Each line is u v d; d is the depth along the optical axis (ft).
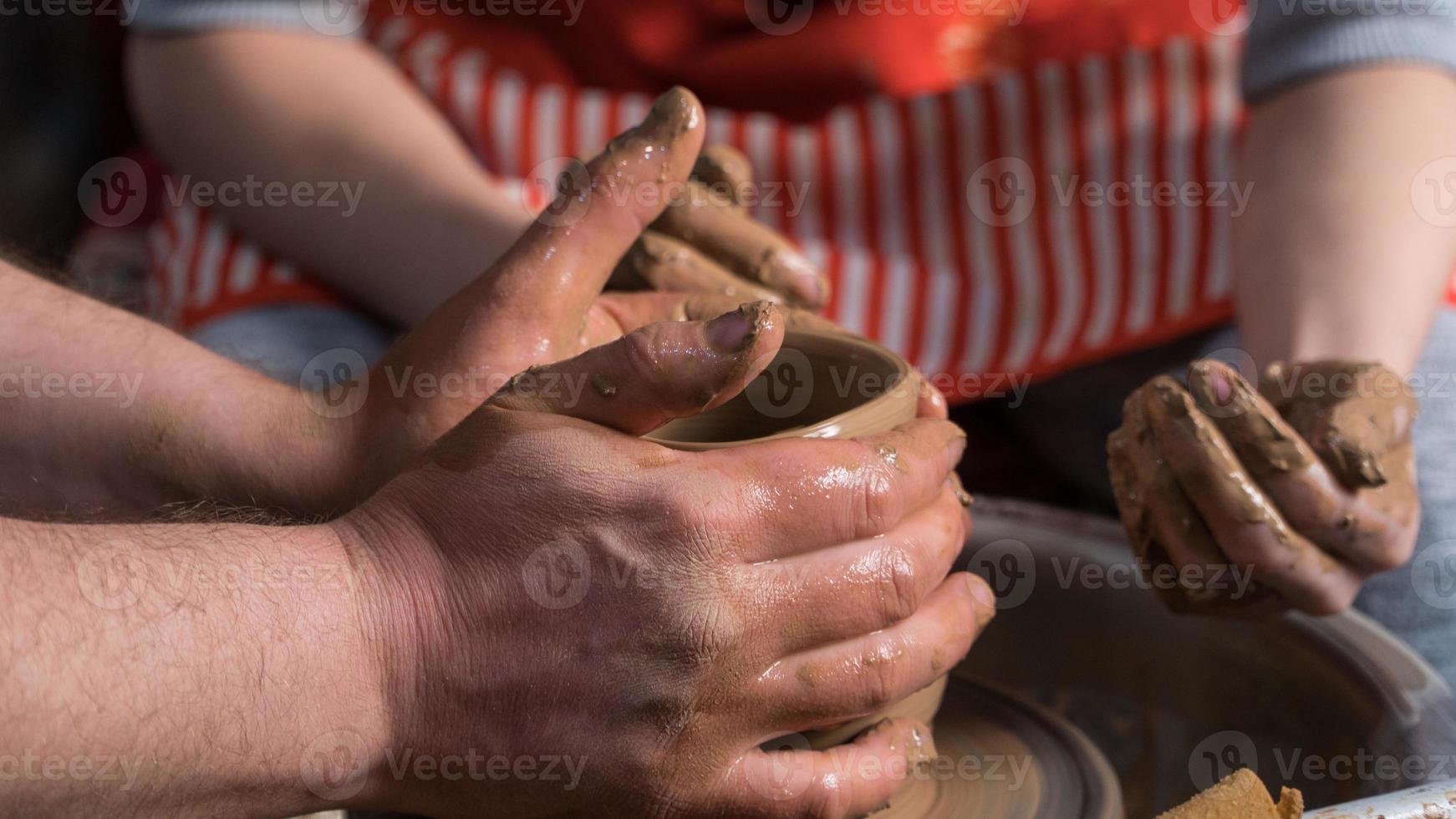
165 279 6.17
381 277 5.47
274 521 3.97
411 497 3.69
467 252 5.27
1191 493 4.03
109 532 3.62
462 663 3.63
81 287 4.42
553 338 3.94
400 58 6.48
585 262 3.93
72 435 4.10
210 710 3.56
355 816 3.91
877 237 6.44
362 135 5.66
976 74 6.45
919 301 6.17
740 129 6.38
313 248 5.56
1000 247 6.26
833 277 6.14
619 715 3.62
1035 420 6.45
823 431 3.75
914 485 3.69
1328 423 4.03
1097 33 6.33
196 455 4.07
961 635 3.78
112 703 3.52
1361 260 4.54
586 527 3.61
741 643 3.61
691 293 4.16
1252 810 3.65
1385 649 4.17
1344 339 4.44
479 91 6.31
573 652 3.61
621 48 6.61
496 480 3.64
